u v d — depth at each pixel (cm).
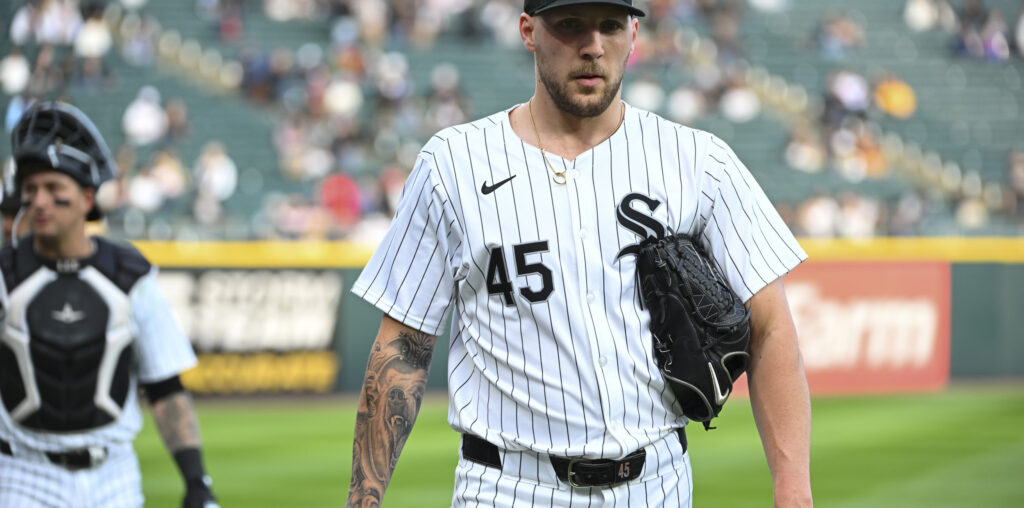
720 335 977
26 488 1359
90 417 1375
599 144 1007
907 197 6556
